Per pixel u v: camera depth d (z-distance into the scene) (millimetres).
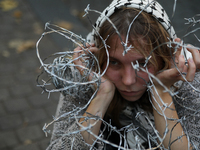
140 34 928
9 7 4094
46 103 2732
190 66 900
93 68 1120
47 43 3459
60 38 3531
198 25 3443
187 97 1107
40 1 4152
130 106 1162
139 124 1131
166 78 982
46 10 3961
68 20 3715
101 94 1071
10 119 2562
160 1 3992
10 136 2414
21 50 3361
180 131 1002
